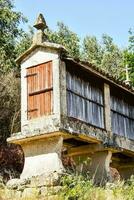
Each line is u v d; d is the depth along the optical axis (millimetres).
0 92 19094
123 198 9234
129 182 11664
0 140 18281
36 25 11664
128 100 14297
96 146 11812
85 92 11891
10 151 17125
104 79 12531
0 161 16297
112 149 12023
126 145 13164
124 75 26641
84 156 12281
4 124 18781
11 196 9164
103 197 9016
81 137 11109
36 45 11430
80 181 9438
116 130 13008
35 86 11320
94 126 11852
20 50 23547
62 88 10906
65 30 32250
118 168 14836
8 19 21984
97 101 12336
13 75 20156
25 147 11156
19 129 18828
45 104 10977
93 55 36219
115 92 13508
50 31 29453
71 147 12336
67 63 11375
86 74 12094
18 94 19594
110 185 10609
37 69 11406
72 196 8742
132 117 14250
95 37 37969
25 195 9438
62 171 10070
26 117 11227
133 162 14375
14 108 19172
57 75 10922
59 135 10500
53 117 10680
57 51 11102
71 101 11219
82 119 11445
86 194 8812
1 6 23047
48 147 10711
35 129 10758
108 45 38219
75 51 29859
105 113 12500
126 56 26938
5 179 14852
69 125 10758
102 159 11953
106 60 34094
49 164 10547
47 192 9383
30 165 10906
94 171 11945
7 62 20891
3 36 21828
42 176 9969
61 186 9578
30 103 11281
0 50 21172
